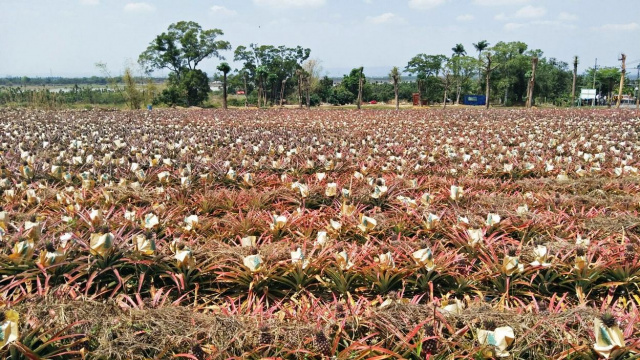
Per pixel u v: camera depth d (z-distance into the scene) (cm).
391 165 937
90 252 454
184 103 6006
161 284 469
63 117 2572
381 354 333
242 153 1130
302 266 458
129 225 553
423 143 1381
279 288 469
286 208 692
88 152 1122
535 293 459
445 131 1825
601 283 471
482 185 822
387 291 454
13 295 407
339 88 7519
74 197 666
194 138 1430
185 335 338
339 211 642
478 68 7181
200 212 680
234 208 686
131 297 443
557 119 2481
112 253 460
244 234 575
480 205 668
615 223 588
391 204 674
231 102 6931
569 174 909
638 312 381
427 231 571
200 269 464
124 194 707
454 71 7262
